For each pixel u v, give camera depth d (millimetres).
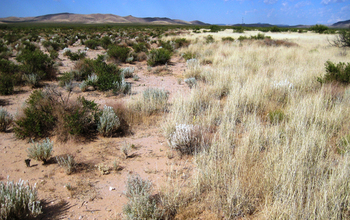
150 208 2672
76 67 11742
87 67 11305
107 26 73438
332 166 3359
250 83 7609
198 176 3287
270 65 11836
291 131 4461
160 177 3609
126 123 5777
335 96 6719
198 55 16469
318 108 5242
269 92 7137
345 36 20234
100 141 4953
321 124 4766
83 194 3252
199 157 3936
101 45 22906
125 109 6129
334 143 4340
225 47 19094
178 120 5133
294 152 3412
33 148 4082
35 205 2920
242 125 5340
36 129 4934
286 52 15688
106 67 10586
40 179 3607
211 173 3262
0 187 2918
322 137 4031
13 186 2908
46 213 2871
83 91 8789
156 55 15227
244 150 3809
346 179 2863
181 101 6211
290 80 8031
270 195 2869
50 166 3992
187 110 5770
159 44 25469
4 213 2570
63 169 3875
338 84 7953
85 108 5461
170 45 21672
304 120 4883
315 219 2416
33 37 31312
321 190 2697
